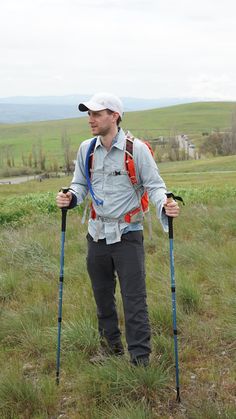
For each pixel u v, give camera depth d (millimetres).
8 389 4066
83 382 4148
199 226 9797
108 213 4238
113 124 4160
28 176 115250
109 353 4629
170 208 3965
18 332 5223
